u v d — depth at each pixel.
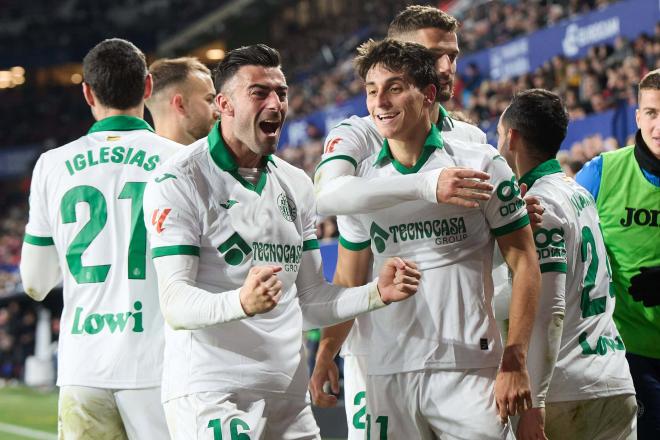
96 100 3.57
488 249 2.98
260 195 2.91
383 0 19.03
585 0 10.88
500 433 2.86
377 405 3.04
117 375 3.30
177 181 2.82
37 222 3.53
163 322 3.34
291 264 2.96
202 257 2.84
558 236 3.11
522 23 11.93
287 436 2.89
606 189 3.84
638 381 3.72
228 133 2.89
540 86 10.71
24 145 30.27
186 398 2.81
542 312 3.04
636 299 3.67
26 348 17.22
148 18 29.00
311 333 9.66
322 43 21.00
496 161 2.92
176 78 4.01
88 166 3.45
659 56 9.07
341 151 3.13
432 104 2.95
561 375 3.24
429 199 2.73
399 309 2.97
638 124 3.77
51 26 30.27
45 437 9.58
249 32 25.11
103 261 3.37
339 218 3.23
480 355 2.92
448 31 3.32
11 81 31.50
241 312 2.55
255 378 2.82
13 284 19.75
